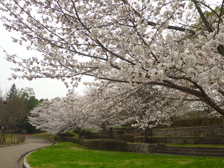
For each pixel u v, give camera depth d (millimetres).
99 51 5277
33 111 31938
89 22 4941
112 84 7703
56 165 7914
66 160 9180
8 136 28234
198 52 3010
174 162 7945
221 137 12914
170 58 3166
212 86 5406
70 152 12195
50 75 5277
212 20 5984
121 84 7504
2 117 23078
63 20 4895
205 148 10102
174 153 10672
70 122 18984
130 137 16766
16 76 5074
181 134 15547
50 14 4977
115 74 6895
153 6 4273
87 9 4773
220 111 4230
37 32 4918
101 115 16281
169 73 3531
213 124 14336
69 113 18000
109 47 5383
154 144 11914
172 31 6328
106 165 7832
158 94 8430
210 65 5125
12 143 19188
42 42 4895
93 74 4395
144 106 11242
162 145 12219
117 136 18734
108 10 5059
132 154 11125
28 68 4977
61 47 4543
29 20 4781
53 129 20719
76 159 9461
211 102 4180
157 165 7496
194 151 10219
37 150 13109
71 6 4711
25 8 4680
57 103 22766
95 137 20766
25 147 15922
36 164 8133
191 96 8547
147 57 3375
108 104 7016
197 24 6344
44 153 11586
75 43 4805
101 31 4281
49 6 4488
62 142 21359
